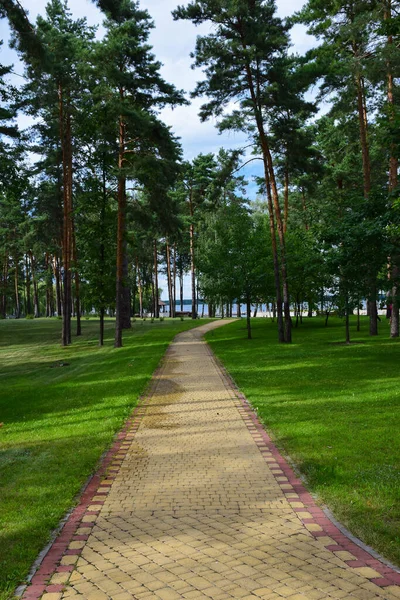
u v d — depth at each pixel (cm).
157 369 1992
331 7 2436
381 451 821
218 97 2694
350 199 2720
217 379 1717
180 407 1284
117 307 3053
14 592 433
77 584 445
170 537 539
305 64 2477
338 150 3912
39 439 995
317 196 4178
